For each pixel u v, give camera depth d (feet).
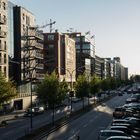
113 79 590.55
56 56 403.95
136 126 140.15
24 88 295.48
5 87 156.25
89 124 174.50
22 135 140.26
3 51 252.62
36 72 331.16
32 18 324.19
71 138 131.54
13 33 289.12
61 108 279.28
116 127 114.21
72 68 478.18
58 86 190.19
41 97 189.78
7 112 249.75
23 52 297.12
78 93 285.23
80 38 602.44
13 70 286.46
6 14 259.19
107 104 315.78
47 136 136.56
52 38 406.41
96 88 341.41
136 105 235.20
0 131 153.99
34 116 221.46
